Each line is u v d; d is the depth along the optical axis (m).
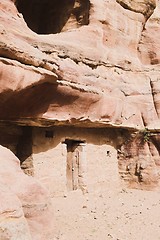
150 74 14.70
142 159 13.91
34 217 6.02
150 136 13.93
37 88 9.00
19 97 8.77
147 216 8.97
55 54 10.09
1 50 7.62
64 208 9.45
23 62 8.27
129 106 13.45
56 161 11.05
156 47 15.48
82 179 11.98
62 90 9.88
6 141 10.58
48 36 10.44
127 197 12.10
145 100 14.05
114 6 13.56
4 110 9.05
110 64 12.85
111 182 13.50
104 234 7.05
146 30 15.74
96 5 12.62
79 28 12.09
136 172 13.95
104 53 12.59
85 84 10.91
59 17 13.60
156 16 16.17
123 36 14.05
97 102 11.50
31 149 10.39
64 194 11.08
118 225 7.88
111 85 12.45
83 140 12.30
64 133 11.52
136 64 14.30
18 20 9.09
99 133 13.16
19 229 5.10
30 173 10.34
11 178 6.13
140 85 14.12
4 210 5.02
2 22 8.37
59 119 10.37
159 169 13.92
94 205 10.26
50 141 10.98
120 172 14.18
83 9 12.91
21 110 9.33
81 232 7.06
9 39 7.74
